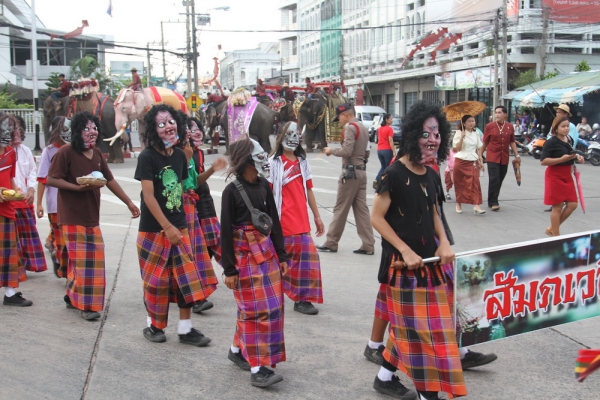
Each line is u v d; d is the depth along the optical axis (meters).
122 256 8.12
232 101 21.14
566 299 4.60
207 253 6.02
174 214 4.98
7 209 5.98
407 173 3.87
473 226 10.21
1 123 5.96
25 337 5.22
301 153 6.11
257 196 4.42
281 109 28.08
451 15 36.97
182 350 5.00
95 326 5.53
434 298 3.78
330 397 4.21
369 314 5.95
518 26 31.59
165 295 5.02
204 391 4.28
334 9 56.25
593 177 17.30
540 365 4.75
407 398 4.14
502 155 11.59
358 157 8.09
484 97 35.06
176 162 5.03
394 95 46.47
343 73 50.94
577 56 32.59
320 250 8.41
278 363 4.76
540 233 9.65
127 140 25.22
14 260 6.08
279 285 4.43
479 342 4.23
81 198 5.55
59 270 6.57
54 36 27.38
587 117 26.11
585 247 4.62
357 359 4.85
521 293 4.37
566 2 31.14
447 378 3.66
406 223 3.84
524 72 31.72
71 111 21.94
